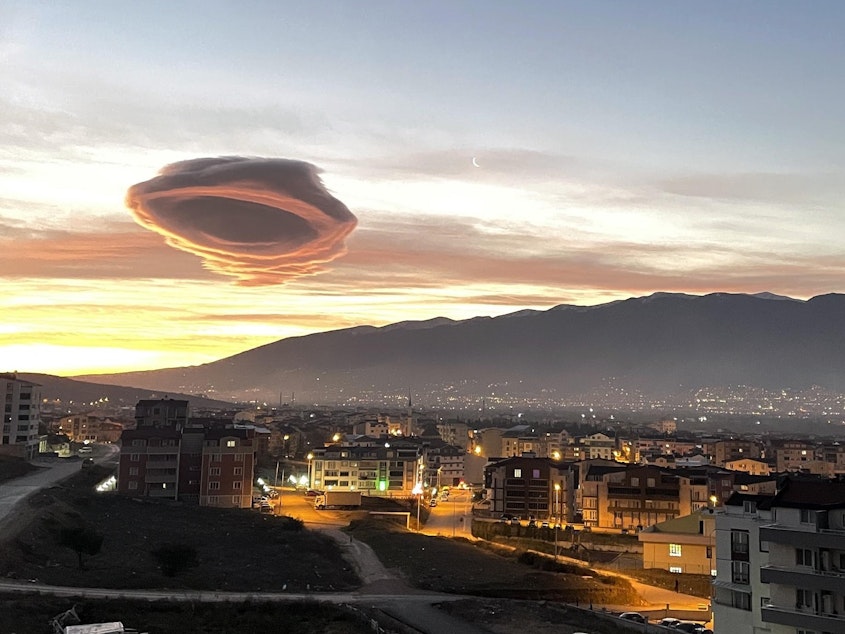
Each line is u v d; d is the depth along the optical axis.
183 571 93.31
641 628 79.88
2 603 71.06
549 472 170.62
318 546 116.50
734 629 73.06
